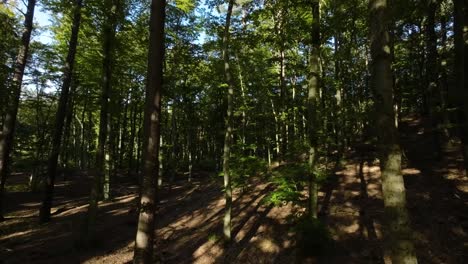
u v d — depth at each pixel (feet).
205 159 119.14
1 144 45.83
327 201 39.91
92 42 53.57
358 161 51.70
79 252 35.22
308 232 29.96
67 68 49.06
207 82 71.00
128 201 59.06
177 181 83.97
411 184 39.88
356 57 62.39
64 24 55.52
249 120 72.64
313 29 33.50
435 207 33.63
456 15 25.77
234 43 42.98
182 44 58.39
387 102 13.88
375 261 27.53
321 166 52.01
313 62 33.32
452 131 52.19
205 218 44.91
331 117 48.47
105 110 39.83
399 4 34.78
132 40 52.65
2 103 42.22
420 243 29.04
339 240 31.68
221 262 32.55
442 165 42.50
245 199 47.62
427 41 48.91
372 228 32.19
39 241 38.29
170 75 59.11
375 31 14.46
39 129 88.12
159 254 35.50
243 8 40.63
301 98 62.69
